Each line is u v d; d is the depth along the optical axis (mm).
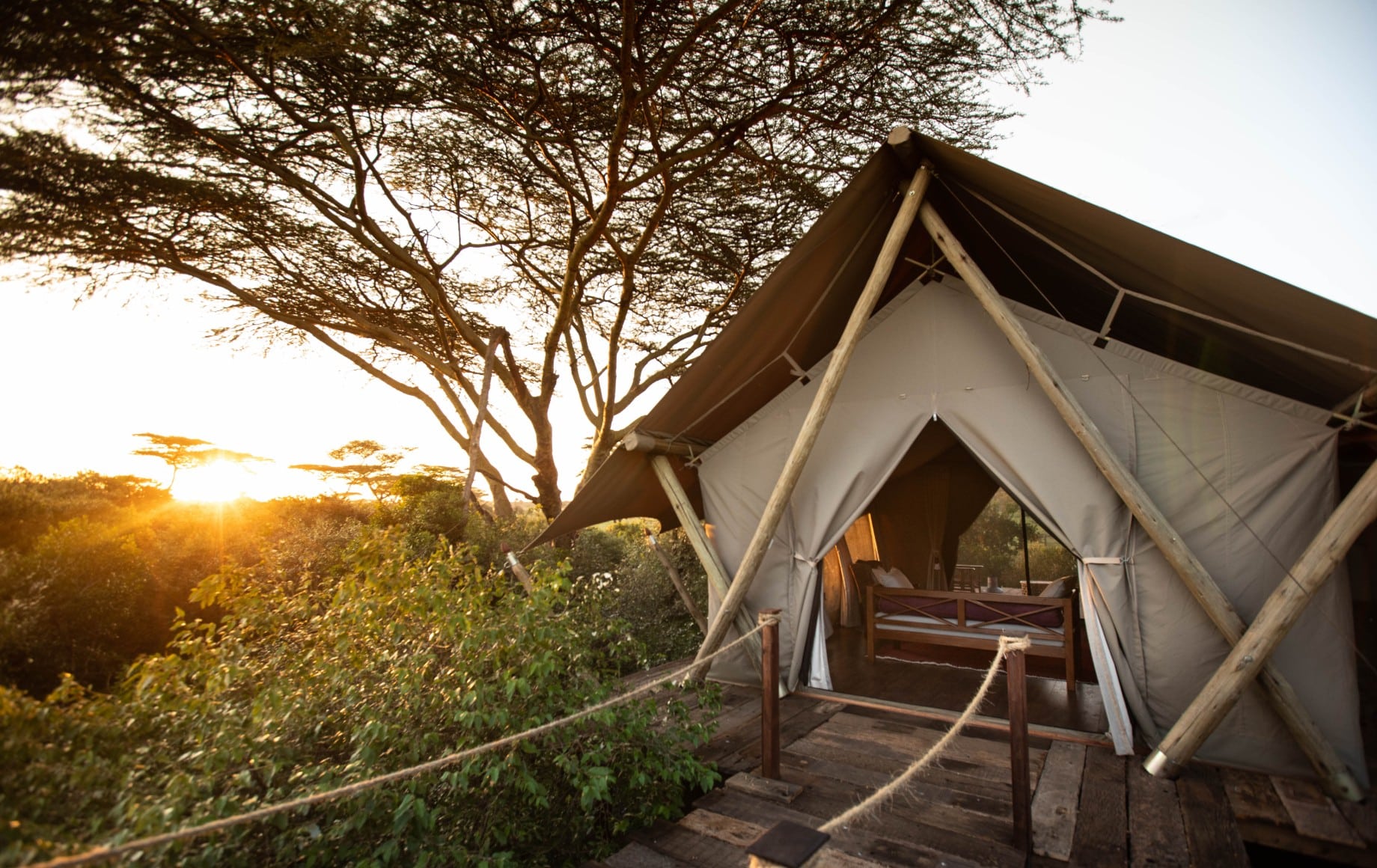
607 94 8375
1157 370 4461
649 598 9773
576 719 3064
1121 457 4457
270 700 3016
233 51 6430
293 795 2803
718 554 6238
